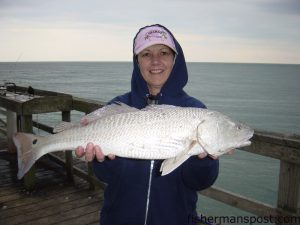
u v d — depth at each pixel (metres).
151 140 0.87
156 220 0.87
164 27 1.01
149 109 0.90
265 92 23.22
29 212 1.62
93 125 0.92
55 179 2.06
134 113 0.90
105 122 0.91
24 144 0.98
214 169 0.86
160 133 0.87
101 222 0.93
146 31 0.97
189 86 29.48
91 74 60.75
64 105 1.89
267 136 1.02
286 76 61.91
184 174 0.87
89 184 1.91
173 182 0.88
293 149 0.96
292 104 15.22
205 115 0.89
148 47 0.95
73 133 0.94
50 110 1.85
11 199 1.77
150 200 0.87
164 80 0.97
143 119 0.89
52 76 46.22
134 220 0.88
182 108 0.90
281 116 11.36
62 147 0.94
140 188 0.88
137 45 0.97
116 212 0.90
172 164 0.83
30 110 1.80
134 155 0.88
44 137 0.97
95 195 1.83
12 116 2.61
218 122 0.90
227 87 28.61
